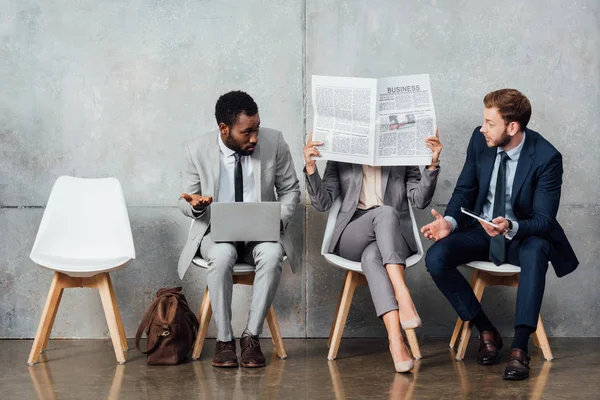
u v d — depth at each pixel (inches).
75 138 176.7
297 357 153.5
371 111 146.6
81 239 161.5
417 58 175.8
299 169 176.2
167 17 176.2
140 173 176.9
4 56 176.6
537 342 165.8
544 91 176.4
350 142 148.1
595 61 176.2
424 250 176.9
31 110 176.6
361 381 132.0
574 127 176.4
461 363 147.3
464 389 126.0
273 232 144.0
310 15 175.6
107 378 135.6
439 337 176.7
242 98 147.1
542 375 136.9
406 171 158.2
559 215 176.9
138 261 176.9
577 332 177.3
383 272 141.1
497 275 151.3
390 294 139.0
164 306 147.8
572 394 122.7
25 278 176.9
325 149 149.0
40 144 176.7
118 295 176.9
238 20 175.8
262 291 144.6
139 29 176.2
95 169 176.9
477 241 149.7
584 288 177.0
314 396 121.5
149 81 176.4
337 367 143.6
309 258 176.6
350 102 147.3
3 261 177.0
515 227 141.3
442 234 147.7
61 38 176.6
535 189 148.1
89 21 176.4
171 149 176.9
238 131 146.5
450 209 153.9
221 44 175.9
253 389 126.3
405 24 175.8
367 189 155.3
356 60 175.8
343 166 156.6
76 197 163.5
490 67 176.2
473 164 155.2
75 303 177.0
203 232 151.0
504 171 149.6
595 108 176.4
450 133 176.6
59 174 176.7
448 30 175.8
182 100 176.4
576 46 176.2
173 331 146.0
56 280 151.3
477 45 176.1
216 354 144.9
